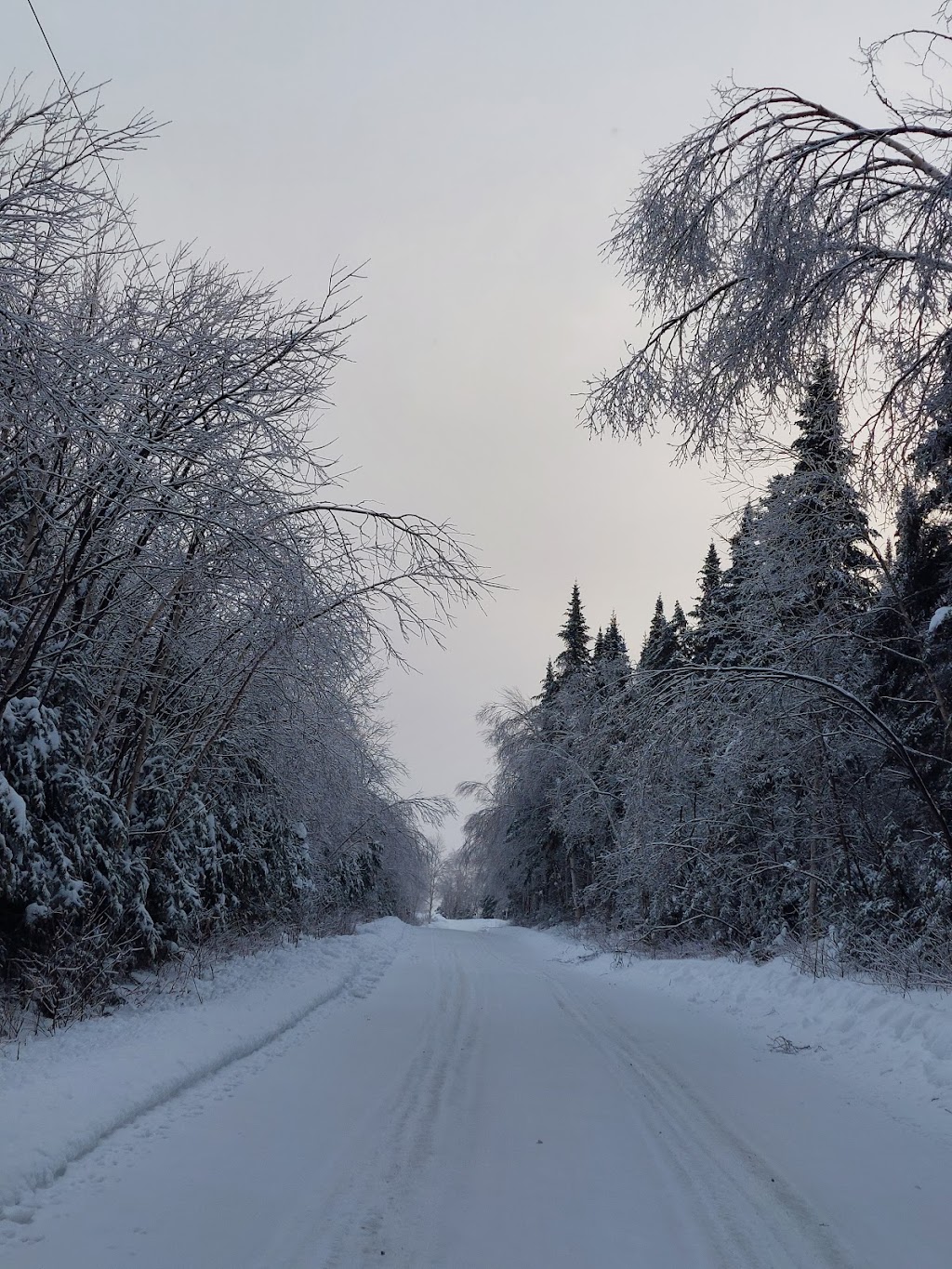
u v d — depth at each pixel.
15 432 9.03
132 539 10.58
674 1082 8.27
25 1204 4.63
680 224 10.48
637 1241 4.45
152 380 9.31
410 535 11.68
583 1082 8.16
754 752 15.39
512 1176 5.42
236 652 13.60
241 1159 5.52
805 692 14.05
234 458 9.95
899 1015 10.01
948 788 14.05
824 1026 11.10
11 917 9.94
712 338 10.72
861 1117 7.04
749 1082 8.36
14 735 10.16
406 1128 6.41
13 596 9.94
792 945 18.25
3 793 9.62
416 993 15.25
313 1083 7.75
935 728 14.21
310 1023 11.32
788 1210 4.93
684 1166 5.67
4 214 7.48
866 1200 5.09
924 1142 6.35
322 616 11.70
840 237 9.97
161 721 14.58
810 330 10.26
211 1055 8.16
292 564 10.22
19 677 9.80
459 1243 4.38
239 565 10.31
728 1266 4.17
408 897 60.00
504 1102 7.32
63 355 7.68
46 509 10.00
